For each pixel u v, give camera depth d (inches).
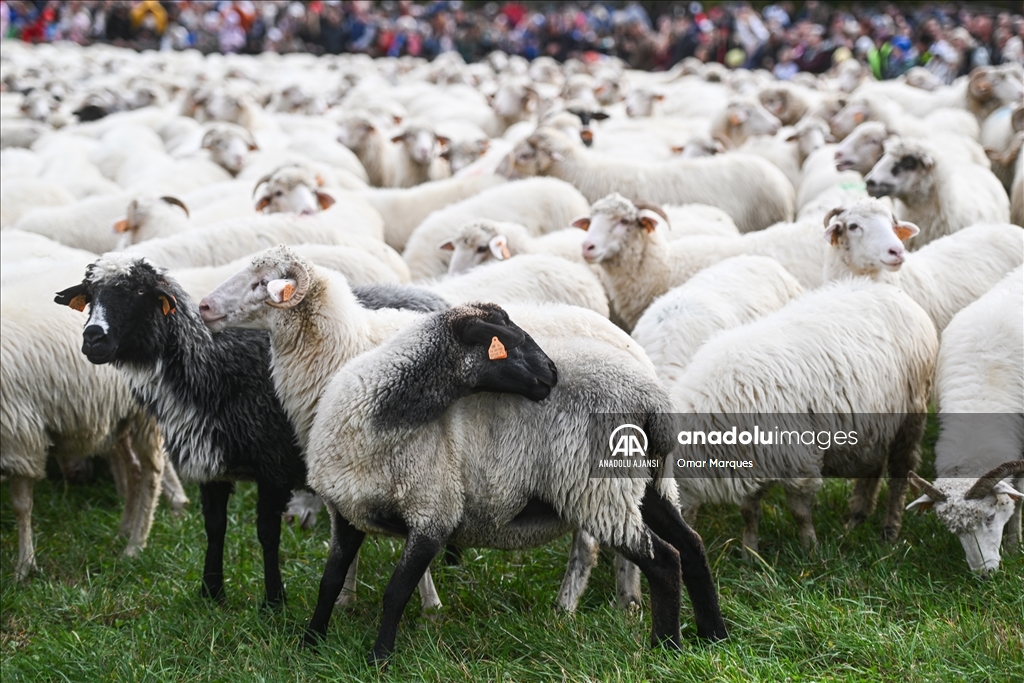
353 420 309.1
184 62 1780.3
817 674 306.8
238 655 334.0
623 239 498.0
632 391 315.9
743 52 1973.4
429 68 1635.1
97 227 636.1
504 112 1035.3
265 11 2250.2
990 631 315.6
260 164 783.7
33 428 400.5
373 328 361.4
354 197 644.7
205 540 431.2
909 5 2404.0
